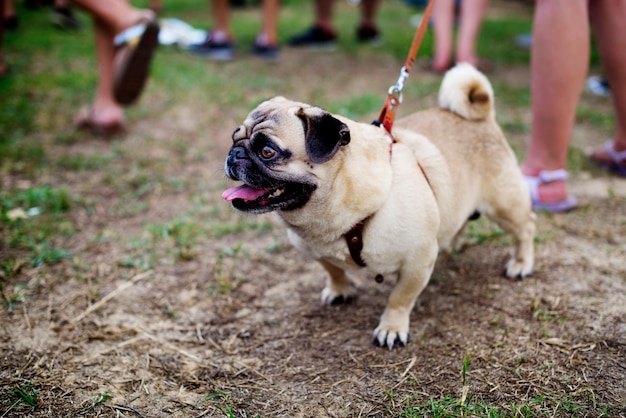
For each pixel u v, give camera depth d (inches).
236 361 38.9
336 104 77.5
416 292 38.8
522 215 44.1
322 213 35.7
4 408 34.8
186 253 49.0
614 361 37.2
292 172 34.6
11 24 114.3
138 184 60.6
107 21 62.9
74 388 36.4
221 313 43.2
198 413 34.8
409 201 36.2
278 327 41.8
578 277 45.3
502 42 118.0
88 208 55.8
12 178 60.5
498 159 42.6
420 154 39.2
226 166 35.3
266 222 53.9
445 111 43.5
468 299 43.8
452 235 41.6
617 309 41.6
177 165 64.6
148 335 40.9
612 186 59.4
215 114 77.4
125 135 71.2
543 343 39.0
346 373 37.5
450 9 91.0
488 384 36.1
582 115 76.4
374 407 34.9
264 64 98.5
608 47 54.6
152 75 90.4
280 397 35.9
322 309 43.6
